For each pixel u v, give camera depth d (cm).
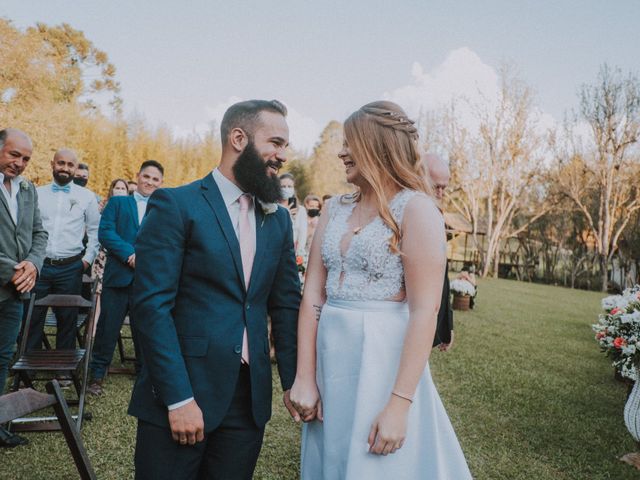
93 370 414
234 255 168
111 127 3416
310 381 172
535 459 353
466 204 2959
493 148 2689
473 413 436
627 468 348
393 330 157
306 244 673
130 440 330
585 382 563
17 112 2134
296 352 189
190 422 155
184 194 169
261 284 177
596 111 2344
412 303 150
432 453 156
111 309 420
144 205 455
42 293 454
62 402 165
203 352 162
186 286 166
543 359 664
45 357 360
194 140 4312
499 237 2784
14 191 334
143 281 160
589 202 2480
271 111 174
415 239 150
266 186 172
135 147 3400
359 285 161
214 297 167
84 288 555
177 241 162
